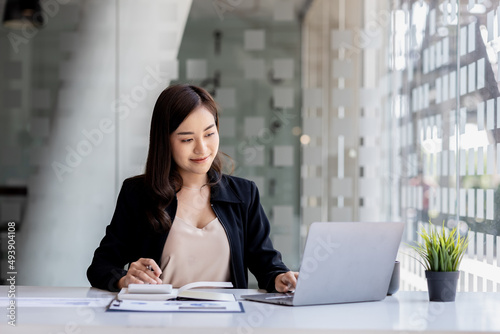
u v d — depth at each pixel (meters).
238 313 1.37
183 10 3.75
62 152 3.75
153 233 1.90
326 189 3.69
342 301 1.55
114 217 1.95
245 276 1.98
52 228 3.77
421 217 3.07
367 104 3.69
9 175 3.75
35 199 3.76
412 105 3.23
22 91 3.75
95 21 3.75
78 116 3.75
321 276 1.50
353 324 1.27
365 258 1.56
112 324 1.23
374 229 1.55
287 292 1.68
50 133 3.76
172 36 3.75
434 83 2.91
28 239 3.76
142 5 3.74
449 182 2.69
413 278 3.06
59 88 3.75
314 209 3.69
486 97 2.25
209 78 3.73
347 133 3.70
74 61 3.75
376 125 3.68
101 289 1.75
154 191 1.90
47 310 1.39
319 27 3.74
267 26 3.74
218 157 2.03
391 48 3.57
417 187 3.13
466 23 2.45
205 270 1.90
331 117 3.71
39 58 3.75
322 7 3.73
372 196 3.65
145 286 1.55
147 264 1.67
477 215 2.31
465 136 2.45
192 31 3.75
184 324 1.24
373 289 1.60
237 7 3.74
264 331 1.22
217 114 1.96
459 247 1.64
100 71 3.74
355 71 3.71
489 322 1.31
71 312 1.37
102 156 3.76
